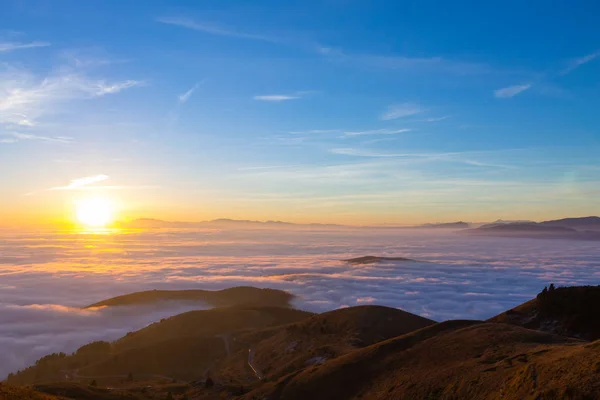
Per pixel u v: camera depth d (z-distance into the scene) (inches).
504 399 1031.0
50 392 2033.7
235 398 2034.9
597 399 816.3
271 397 1824.6
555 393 900.6
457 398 1194.0
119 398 2086.6
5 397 1150.3
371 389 1566.2
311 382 1786.4
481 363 1348.4
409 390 1381.6
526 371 1071.0
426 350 1672.0
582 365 949.2
